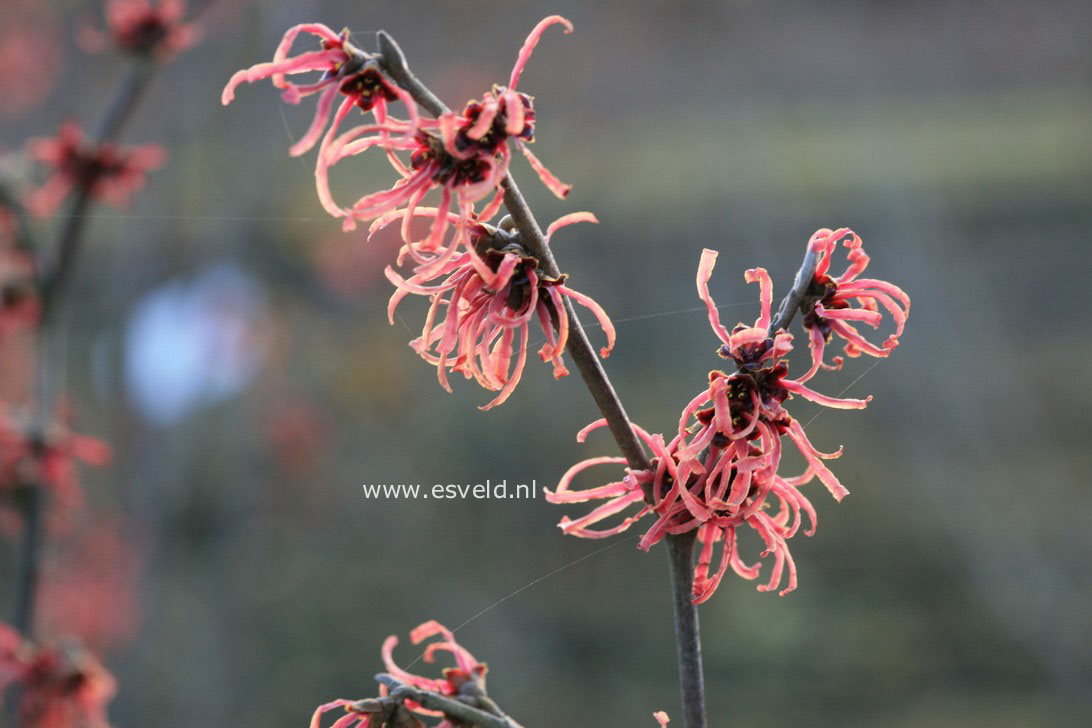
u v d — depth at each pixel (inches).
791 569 62.4
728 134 558.9
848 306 62.7
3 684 126.0
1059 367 469.7
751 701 307.1
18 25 343.3
